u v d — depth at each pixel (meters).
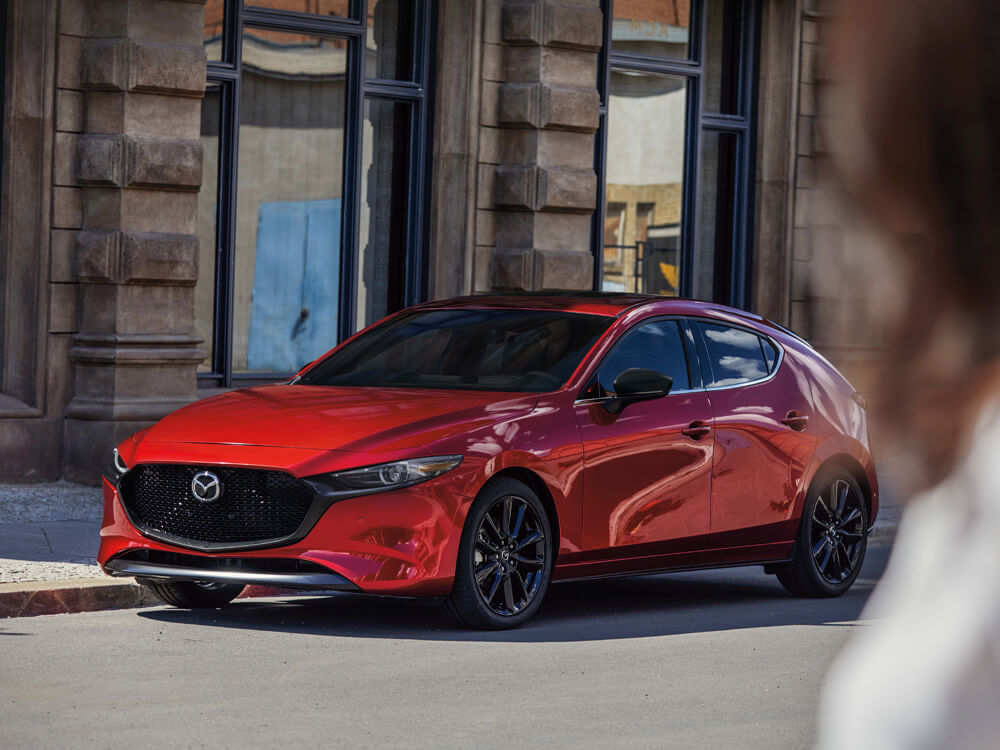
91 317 16.11
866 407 0.85
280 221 18.16
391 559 9.16
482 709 7.29
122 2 15.97
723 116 22.08
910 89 0.80
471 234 19.16
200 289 17.53
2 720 6.86
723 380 11.20
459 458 9.36
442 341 10.93
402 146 19.08
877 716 0.74
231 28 17.53
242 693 7.57
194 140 16.38
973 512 0.76
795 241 22.39
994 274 0.79
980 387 0.78
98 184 16.03
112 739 6.52
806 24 22.42
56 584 10.25
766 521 11.30
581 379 10.30
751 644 9.41
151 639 9.13
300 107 18.27
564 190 19.28
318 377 10.95
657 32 21.38
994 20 0.78
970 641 0.73
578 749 6.47
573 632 9.75
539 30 19.06
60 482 16.02
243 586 10.98
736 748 6.55
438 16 19.00
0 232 15.91
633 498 10.35
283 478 9.30
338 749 6.40
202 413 9.98
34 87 15.88
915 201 0.80
